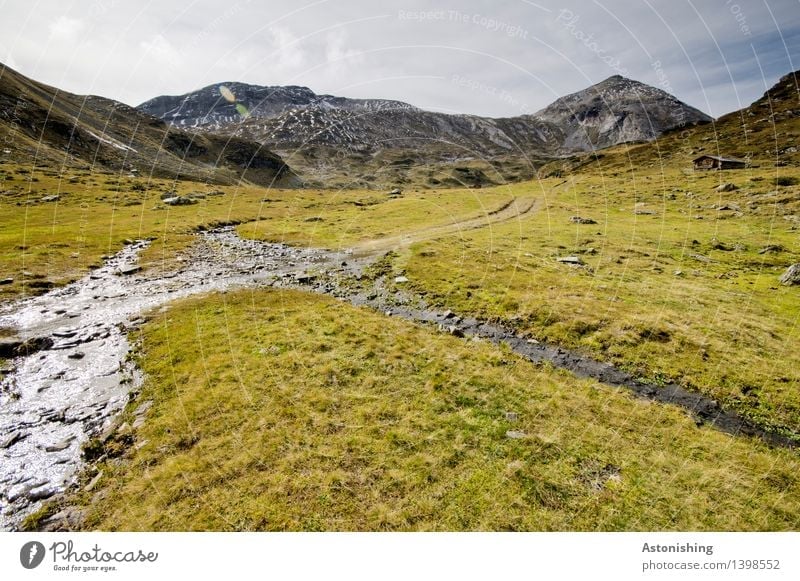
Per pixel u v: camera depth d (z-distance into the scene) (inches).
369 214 2450.8
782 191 2432.3
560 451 436.1
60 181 3526.1
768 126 4913.9
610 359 690.8
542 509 362.0
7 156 4092.0
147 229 1904.5
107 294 983.0
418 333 755.4
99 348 692.7
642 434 479.5
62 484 397.4
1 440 462.9
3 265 1176.2
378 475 392.5
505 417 493.4
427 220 2181.3
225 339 687.7
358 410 492.7
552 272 1169.4
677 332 767.1
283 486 376.2
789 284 1114.7
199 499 364.5
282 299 929.5
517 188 4045.3
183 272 1203.2
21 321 813.2
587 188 3570.4
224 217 2380.7
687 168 3954.2
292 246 1633.9
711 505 376.2
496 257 1328.7
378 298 999.6
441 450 428.8
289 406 494.0
